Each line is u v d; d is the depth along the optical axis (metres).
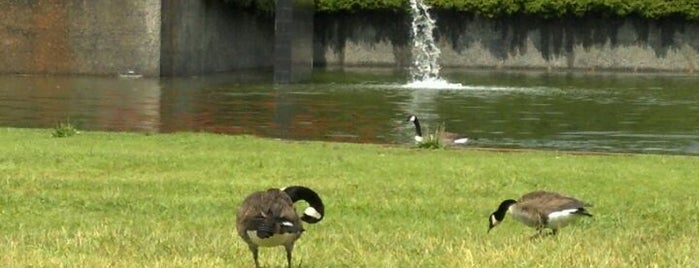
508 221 13.08
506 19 60.75
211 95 37.38
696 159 20.39
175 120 29.06
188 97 36.41
